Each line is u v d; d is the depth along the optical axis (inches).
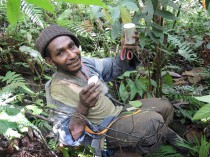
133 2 92.7
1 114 84.6
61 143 93.0
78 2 23.5
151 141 90.9
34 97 111.7
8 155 90.7
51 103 92.8
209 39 171.6
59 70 94.7
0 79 125.9
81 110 86.1
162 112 101.6
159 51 117.3
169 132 110.0
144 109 99.6
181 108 127.8
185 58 163.6
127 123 91.7
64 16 159.5
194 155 107.5
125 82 130.9
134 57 103.0
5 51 134.3
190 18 189.2
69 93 91.4
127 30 94.0
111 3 128.6
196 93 135.8
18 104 109.7
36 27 153.6
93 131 90.7
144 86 116.6
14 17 26.0
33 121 100.7
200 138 115.6
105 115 95.0
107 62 103.5
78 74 94.7
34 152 92.2
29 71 136.9
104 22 168.7
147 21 97.4
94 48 154.0
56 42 88.7
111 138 93.3
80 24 154.7
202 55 165.0
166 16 100.0
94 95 84.6
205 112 54.2
